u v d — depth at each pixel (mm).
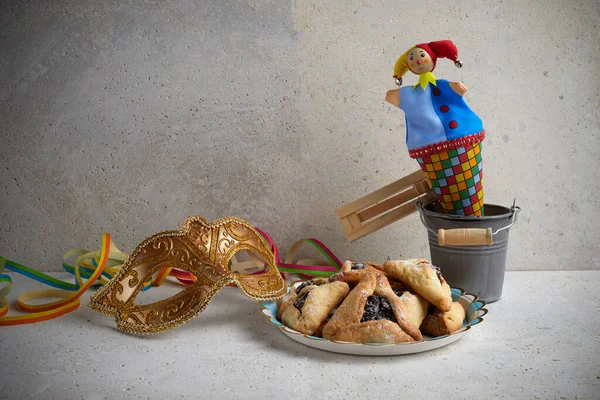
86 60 925
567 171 923
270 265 775
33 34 920
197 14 916
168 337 711
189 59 924
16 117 935
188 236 729
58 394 581
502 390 580
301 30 913
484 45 903
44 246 961
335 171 939
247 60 922
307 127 932
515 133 918
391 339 634
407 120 792
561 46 899
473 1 896
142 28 919
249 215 954
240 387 592
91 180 949
